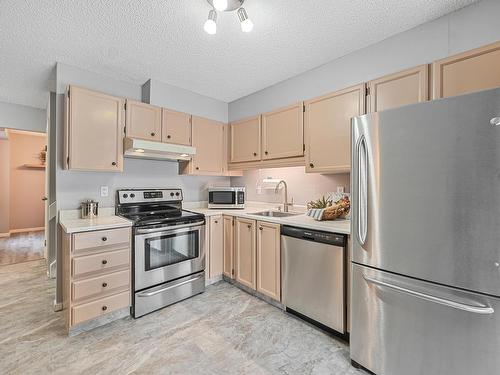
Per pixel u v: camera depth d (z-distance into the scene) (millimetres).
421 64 1810
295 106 2480
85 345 1729
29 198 5770
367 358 1463
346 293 1746
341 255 1749
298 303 2047
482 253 1080
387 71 1992
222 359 1608
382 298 1389
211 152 3145
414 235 1264
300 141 2428
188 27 1820
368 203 1436
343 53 2219
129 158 2721
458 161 1133
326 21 1777
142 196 2729
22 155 5676
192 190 3264
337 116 2115
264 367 1541
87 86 2461
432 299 1181
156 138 2627
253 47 2109
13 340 1778
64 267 2051
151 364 1560
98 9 1611
